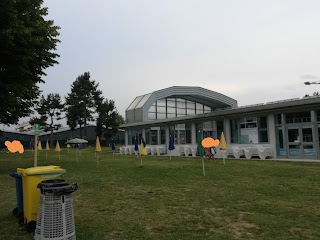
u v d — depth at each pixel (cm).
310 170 1248
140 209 676
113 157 2695
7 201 786
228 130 2381
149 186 974
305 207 654
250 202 714
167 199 771
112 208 692
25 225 557
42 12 1506
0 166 1881
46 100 6312
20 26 1216
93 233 513
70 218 439
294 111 1912
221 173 1246
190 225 549
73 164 1931
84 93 6359
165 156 2650
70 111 6225
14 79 1377
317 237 471
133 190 912
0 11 1169
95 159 2466
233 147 2219
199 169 1414
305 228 515
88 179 1174
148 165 1711
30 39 1278
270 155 1992
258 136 2147
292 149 1923
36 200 544
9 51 1257
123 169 1525
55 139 7288
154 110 3897
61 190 424
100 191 909
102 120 6022
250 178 1089
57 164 1948
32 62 1414
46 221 423
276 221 557
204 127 2661
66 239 428
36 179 545
